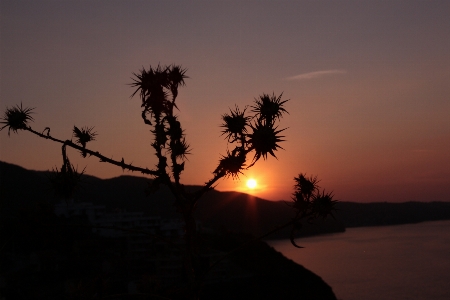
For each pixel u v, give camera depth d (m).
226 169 3.47
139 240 39.94
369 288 69.38
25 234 3.52
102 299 3.48
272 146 3.45
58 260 29.33
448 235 155.62
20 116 3.58
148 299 3.65
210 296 43.66
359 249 119.75
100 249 34.78
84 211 56.97
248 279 48.44
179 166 3.72
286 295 49.00
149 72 3.76
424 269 86.00
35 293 22.20
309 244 126.44
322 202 3.41
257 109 3.61
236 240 58.19
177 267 27.05
